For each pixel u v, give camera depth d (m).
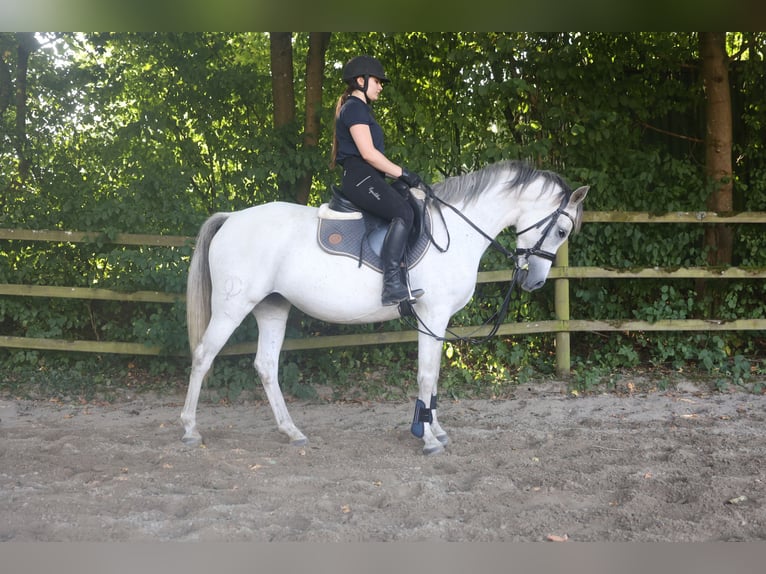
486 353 6.49
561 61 6.59
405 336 6.14
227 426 5.18
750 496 3.44
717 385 5.96
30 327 6.43
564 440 4.54
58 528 3.08
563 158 6.77
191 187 6.66
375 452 4.39
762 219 6.24
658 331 6.59
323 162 6.45
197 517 3.23
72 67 6.99
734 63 7.30
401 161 6.36
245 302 4.39
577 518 3.24
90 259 6.56
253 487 3.63
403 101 6.39
